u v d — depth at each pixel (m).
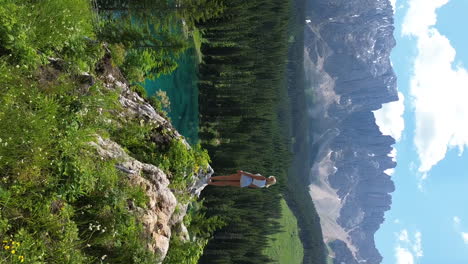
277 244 76.62
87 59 10.55
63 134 7.52
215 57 45.84
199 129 43.06
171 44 16.25
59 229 6.82
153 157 11.47
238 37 47.41
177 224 11.98
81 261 6.92
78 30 9.51
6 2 7.23
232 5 41.66
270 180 12.62
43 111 6.94
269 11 53.56
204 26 42.00
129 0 15.30
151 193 9.60
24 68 7.24
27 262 5.79
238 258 48.91
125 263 8.05
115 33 14.00
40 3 8.29
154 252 9.13
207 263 46.78
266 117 55.75
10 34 7.04
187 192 12.41
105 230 7.76
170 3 16.30
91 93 9.23
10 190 6.21
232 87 47.84
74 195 7.43
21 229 6.05
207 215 46.12
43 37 8.12
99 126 9.16
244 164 49.78
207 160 13.40
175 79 37.72
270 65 55.72
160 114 15.31
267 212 56.31
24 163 6.39
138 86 15.28
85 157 8.02
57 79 8.38
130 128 11.25
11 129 6.18
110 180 8.28
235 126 47.94
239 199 51.81
